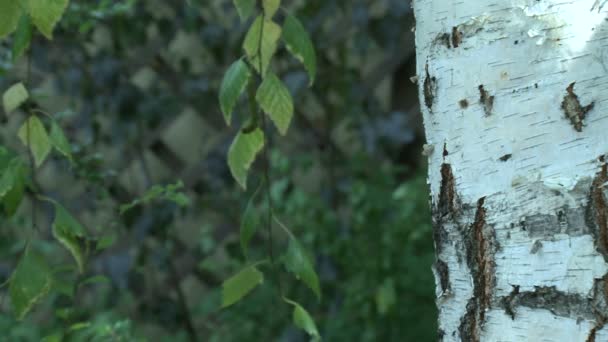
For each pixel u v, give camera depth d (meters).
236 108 2.11
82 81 2.13
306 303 1.95
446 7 0.96
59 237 1.06
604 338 0.90
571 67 0.91
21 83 1.10
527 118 0.92
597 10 0.91
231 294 1.08
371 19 2.19
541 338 0.92
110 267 2.08
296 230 1.96
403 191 1.73
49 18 1.01
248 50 1.03
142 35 2.19
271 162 2.02
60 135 1.07
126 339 1.34
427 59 0.98
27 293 1.03
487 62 0.93
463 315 0.97
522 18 0.92
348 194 2.11
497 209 0.94
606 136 0.90
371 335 1.81
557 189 0.91
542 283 0.92
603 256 0.90
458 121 0.95
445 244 0.98
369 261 1.80
